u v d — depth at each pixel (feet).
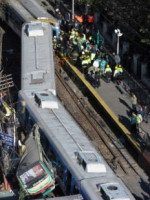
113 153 300.81
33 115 289.33
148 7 380.17
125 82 361.10
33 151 265.13
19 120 307.58
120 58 392.47
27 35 367.25
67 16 443.32
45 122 281.13
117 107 338.95
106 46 413.39
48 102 295.28
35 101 300.20
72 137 270.26
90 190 234.17
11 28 442.91
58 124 280.72
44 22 392.47
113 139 313.94
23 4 441.68
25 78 323.37
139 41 392.47
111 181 239.91
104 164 249.96
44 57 343.05
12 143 277.23
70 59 386.73
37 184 246.88
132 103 331.98
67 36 410.11
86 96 359.87
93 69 361.10
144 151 292.40
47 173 249.14
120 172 287.48
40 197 247.29
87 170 245.65
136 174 286.25
